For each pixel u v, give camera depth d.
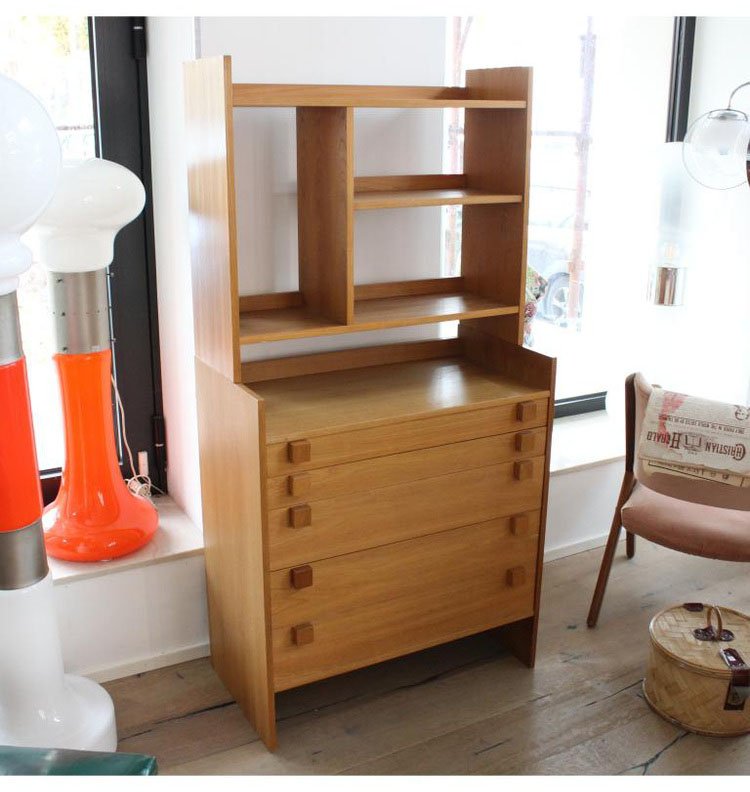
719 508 2.54
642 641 2.60
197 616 2.47
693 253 3.09
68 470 2.32
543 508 2.39
